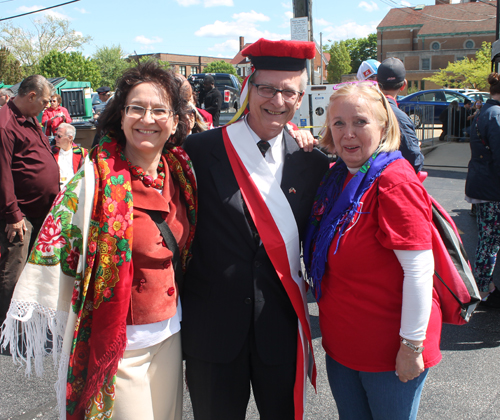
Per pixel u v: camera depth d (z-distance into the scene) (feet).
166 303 5.16
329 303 5.30
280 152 5.82
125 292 4.71
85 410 4.80
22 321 4.56
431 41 149.89
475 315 11.48
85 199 4.59
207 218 5.60
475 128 10.88
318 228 5.65
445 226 5.41
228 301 5.44
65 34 129.49
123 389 4.98
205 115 14.23
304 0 26.25
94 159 4.82
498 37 46.16
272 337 5.50
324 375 9.22
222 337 5.42
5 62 86.63
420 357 4.79
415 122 44.80
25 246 10.78
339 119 5.06
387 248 4.81
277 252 5.43
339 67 176.45
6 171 10.14
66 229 4.64
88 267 4.55
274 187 5.53
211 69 227.81
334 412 8.06
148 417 5.15
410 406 5.11
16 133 10.41
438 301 5.30
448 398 8.28
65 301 4.82
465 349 9.94
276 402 5.72
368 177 4.92
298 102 5.68
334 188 5.54
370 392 5.22
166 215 5.25
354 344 5.13
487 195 10.81
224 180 5.55
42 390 8.66
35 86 10.38
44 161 10.98
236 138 5.66
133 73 4.89
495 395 8.34
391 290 4.95
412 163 8.79
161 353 5.34
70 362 4.69
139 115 4.77
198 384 5.63
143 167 5.12
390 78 9.67
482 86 97.96
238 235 5.45
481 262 11.47
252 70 5.52
